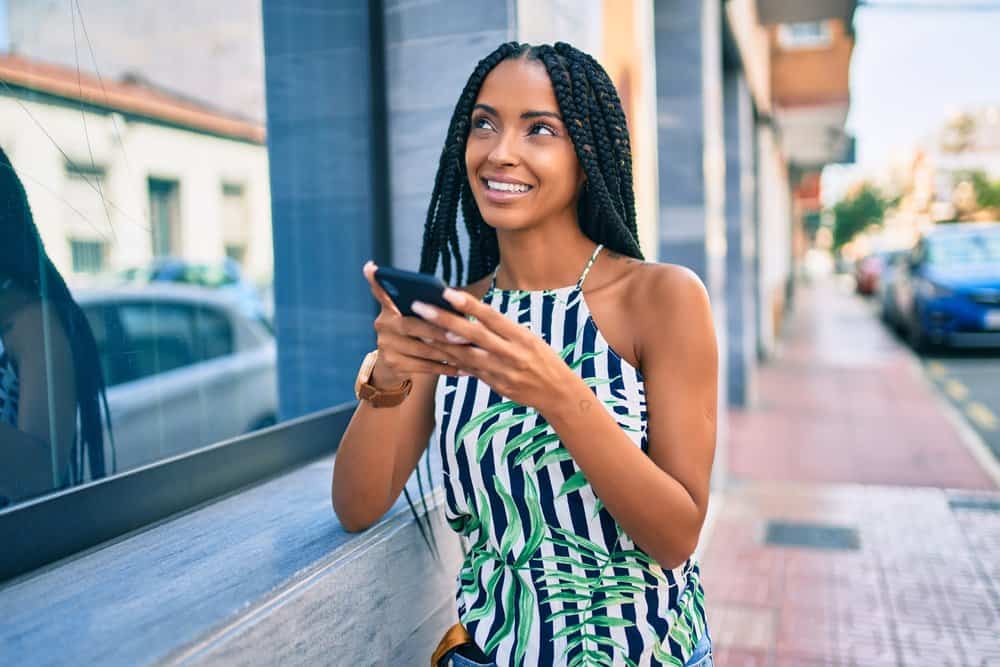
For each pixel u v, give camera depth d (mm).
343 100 2178
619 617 1153
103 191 1557
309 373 2135
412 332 985
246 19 1970
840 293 28578
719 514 4621
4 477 1295
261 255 2000
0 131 1332
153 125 1698
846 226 59156
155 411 1652
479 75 1235
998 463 5629
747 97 8055
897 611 3301
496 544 1215
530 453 1164
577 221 1289
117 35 1603
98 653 956
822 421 7125
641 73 3277
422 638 1496
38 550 1245
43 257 1404
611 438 1032
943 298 10695
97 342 1517
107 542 1354
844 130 14680
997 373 9359
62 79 1465
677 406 1137
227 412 1871
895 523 4367
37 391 1366
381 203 2234
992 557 3830
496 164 1181
